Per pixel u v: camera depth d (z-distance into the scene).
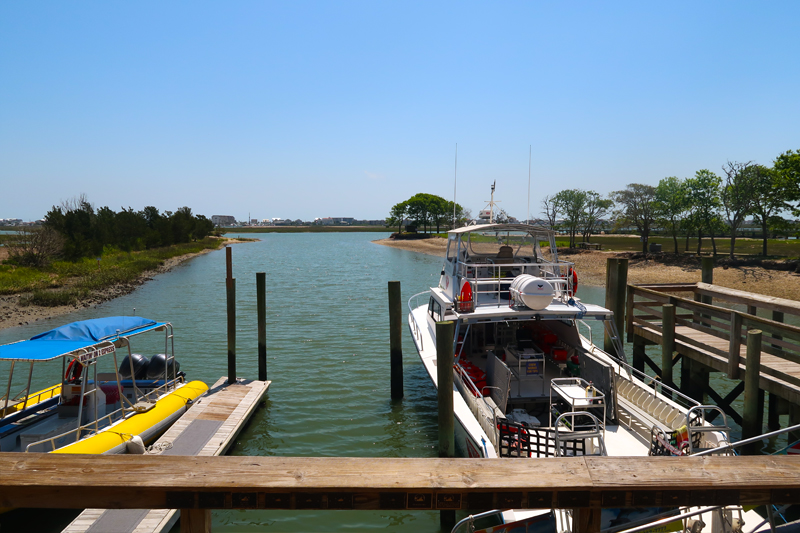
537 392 8.93
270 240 122.44
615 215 42.81
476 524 7.32
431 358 10.45
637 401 8.15
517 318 9.05
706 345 10.16
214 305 25.00
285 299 27.08
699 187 34.66
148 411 9.80
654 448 6.21
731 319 9.11
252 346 16.91
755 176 31.12
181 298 27.41
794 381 8.09
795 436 8.22
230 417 10.10
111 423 9.10
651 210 38.25
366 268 46.47
